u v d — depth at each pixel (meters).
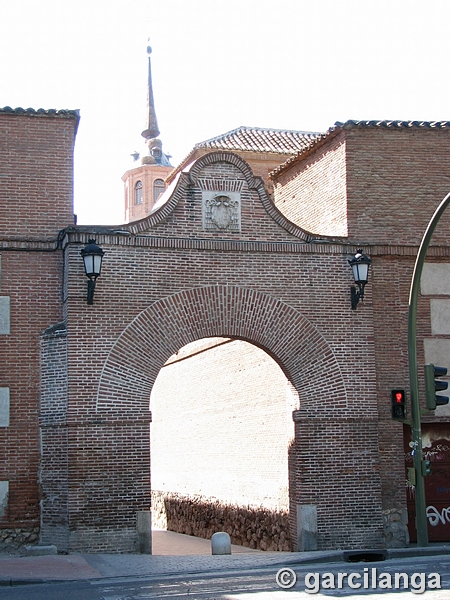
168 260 18.80
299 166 23.61
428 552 17.39
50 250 18.83
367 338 19.75
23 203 18.94
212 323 18.92
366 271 19.22
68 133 19.50
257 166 33.47
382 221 20.62
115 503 17.69
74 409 17.70
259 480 22.97
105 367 18.00
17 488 17.89
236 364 25.14
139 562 16.44
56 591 13.16
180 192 19.11
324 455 19.11
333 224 21.30
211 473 26.75
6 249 18.61
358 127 20.92
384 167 20.94
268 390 22.62
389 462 19.61
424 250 16.97
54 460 17.94
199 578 14.41
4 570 15.36
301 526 18.78
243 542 23.88
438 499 20.06
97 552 17.47
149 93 67.12
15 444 18.02
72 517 17.44
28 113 19.22
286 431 21.20
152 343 18.42
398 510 19.48
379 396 19.78
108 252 18.39
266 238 19.52
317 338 19.47
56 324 18.53
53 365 18.16
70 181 19.30
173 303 18.67
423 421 20.05
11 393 18.16
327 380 19.38
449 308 20.55
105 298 18.23
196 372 28.73
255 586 13.16
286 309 19.39
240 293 19.16
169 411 31.39
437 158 21.23
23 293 18.56
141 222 18.67
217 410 26.56
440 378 20.23
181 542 25.91
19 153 19.12
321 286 19.67
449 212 20.97
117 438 17.89
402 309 20.30
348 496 19.08
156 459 32.66
